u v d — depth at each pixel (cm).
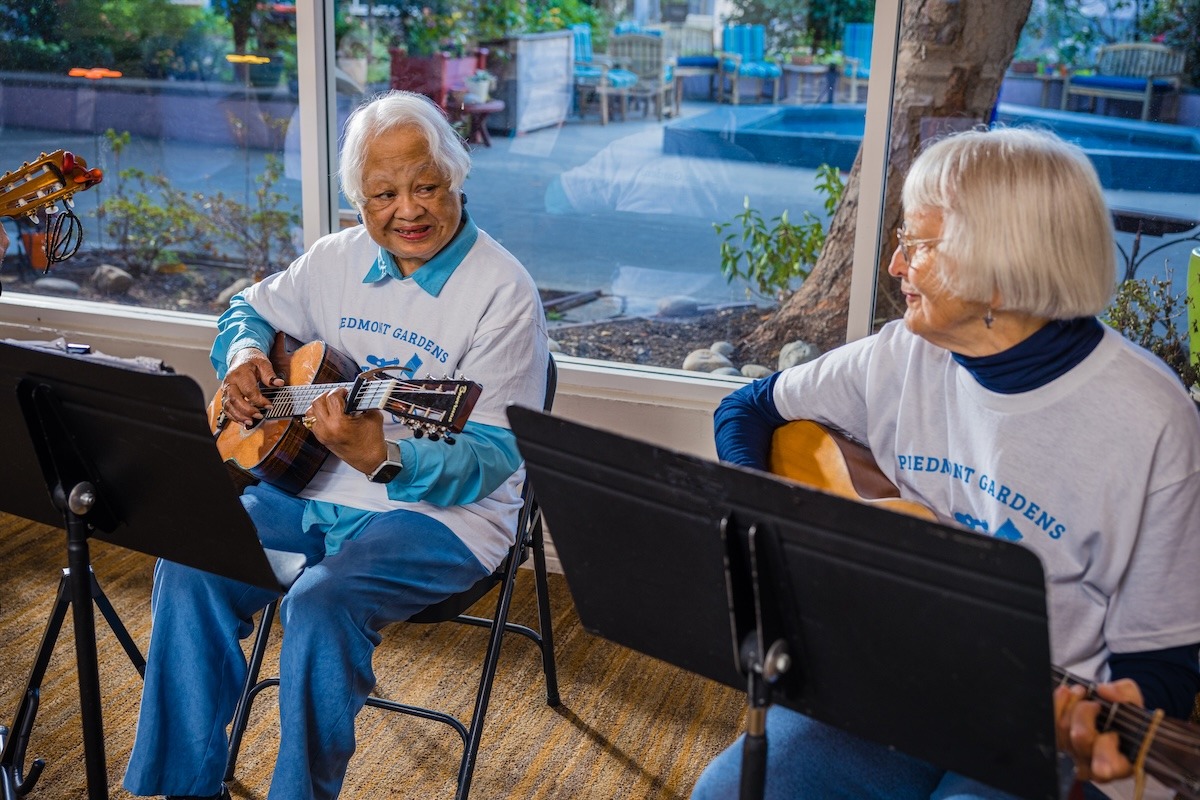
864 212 251
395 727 223
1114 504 132
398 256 197
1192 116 232
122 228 319
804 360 275
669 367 289
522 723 225
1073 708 112
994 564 96
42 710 221
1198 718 227
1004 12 236
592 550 125
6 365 140
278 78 295
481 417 188
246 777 207
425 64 289
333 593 172
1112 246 129
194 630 179
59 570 276
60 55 309
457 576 187
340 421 172
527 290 196
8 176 197
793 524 107
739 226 276
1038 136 131
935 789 143
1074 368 133
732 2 263
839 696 115
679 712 231
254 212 309
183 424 132
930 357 153
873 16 252
